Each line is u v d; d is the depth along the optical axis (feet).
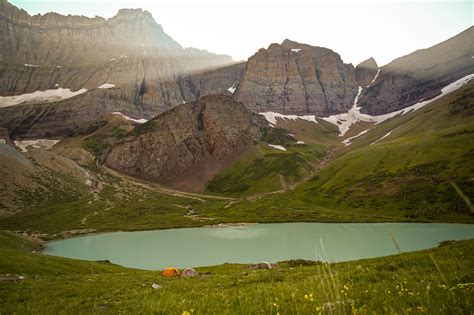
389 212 643.04
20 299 82.53
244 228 606.96
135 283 113.29
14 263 169.07
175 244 496.64
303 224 610.24
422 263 79.20
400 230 497.46
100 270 215.92
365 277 63.41
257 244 456.45
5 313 58.44
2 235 445.37
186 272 152.87
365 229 525.75
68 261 217.56
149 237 573.33
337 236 477.77
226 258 386.93
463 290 33.65
